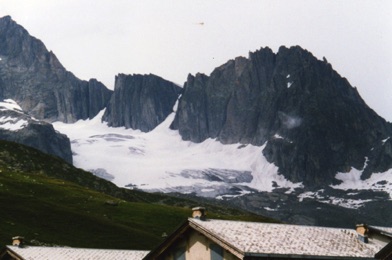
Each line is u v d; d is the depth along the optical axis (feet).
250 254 180.55
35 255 235.81
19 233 478.18
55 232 515.50
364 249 209.36
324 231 220.84
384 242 218.59
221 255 191.52
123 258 240.73
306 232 214.28
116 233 556.51
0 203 565.12
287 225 218.38
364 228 218.79
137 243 535.19
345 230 228.84
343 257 196.95
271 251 185.57
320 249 199.00
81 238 515.50
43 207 584.81
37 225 522.06
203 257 196.03
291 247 194.39
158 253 206.59
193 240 199.82
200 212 203.82
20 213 546.26
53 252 242.37
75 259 236.02
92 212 650.43
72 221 560.61
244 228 203.21
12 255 237.86
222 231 195.52
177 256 203.62
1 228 481.05
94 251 249.55
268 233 203.10
